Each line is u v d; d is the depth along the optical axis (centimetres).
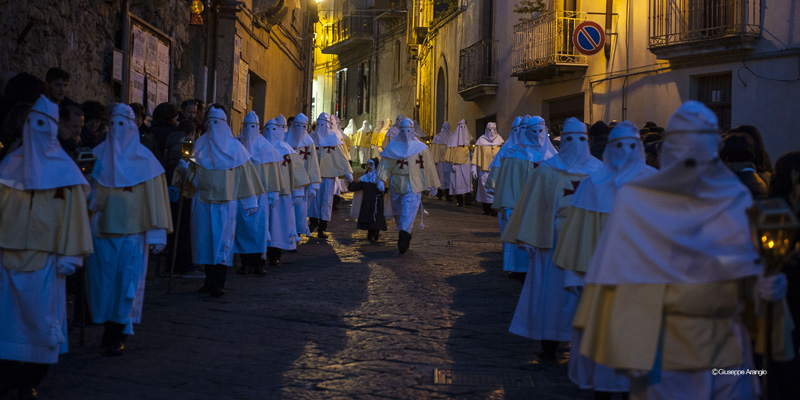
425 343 676
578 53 2136
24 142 507
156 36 1395
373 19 4409
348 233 1564
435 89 3462
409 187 1275
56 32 1009
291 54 2816
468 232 1605
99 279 607
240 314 770
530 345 682
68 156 516
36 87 563
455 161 2336
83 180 516
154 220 615
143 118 938
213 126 868
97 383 535
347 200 2547
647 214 342
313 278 996
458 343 680
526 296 629
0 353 486
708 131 332
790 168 459
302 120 1277
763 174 583
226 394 516
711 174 340
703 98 1755
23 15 927
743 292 342
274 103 2575
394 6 4184
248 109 2316
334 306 818
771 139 1581
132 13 1284
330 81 5206
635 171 524
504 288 955
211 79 1853
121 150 620
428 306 834
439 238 1488
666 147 340
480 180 2062
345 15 4725
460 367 603
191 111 1055
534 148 1004
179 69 1562
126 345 643
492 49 2747
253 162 1001
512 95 2595
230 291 894
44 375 505
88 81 1123
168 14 1460
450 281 998
